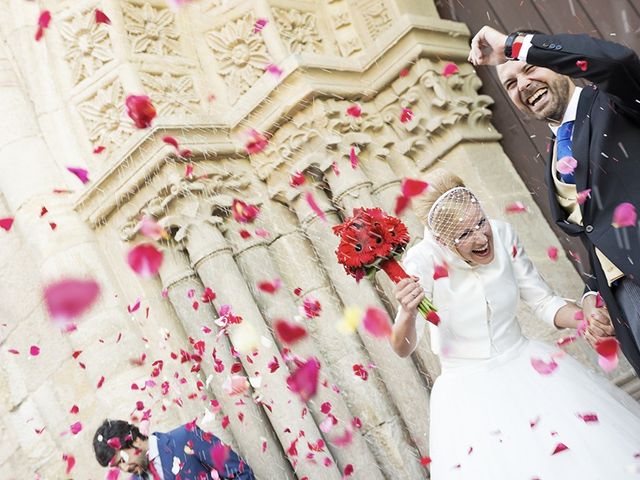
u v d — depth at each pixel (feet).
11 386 13.97
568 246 13.73
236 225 13.30
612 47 6.70
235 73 14.07
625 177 7.17
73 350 13.16
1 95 13.89
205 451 10.55
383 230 7.47
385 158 13.73
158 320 13.16
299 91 13.02
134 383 12.48
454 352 7.99
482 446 7.29
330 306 13.12
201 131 13.12
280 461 12.27
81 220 13.56
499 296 7.92
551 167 8.17
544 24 13.76
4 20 14.39
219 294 12.61
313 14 14.64
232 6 14.12
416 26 13.38
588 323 7.93
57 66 13.96
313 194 13.33
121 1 13.62
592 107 7.49
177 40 14.24
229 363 12.51
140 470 10.60
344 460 12.35
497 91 14.40
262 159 13.65
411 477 12.32
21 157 13.66
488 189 13.34
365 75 13.92
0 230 13.94
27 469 13.64
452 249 7.86
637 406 7.73
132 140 12.58
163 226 12.69
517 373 7.66
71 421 13.21
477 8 14.60
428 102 13.61
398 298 7.41
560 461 6.86
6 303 13.93
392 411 12.75
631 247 7.17
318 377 12.07
